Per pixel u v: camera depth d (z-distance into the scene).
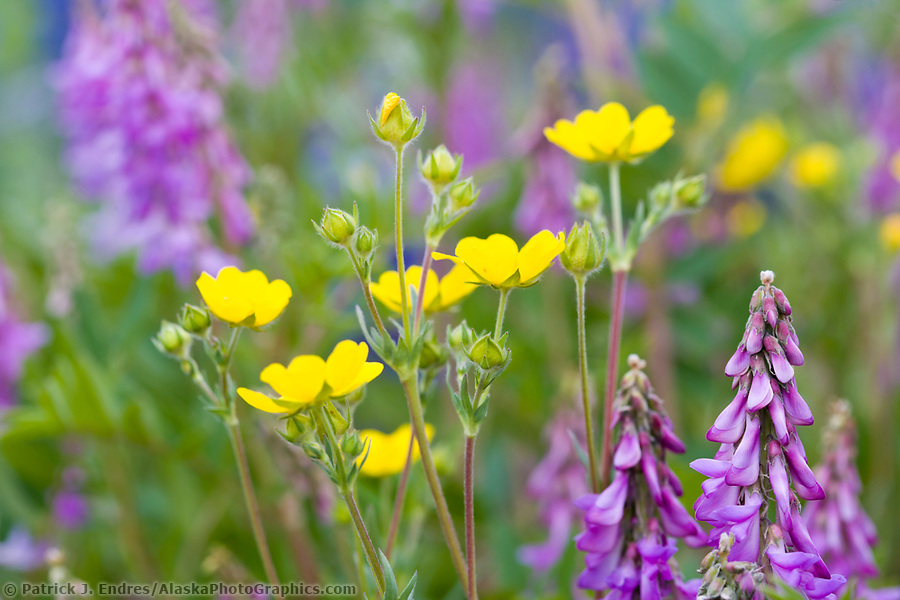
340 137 1.20
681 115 0.94
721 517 0.60
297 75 1.16
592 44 1.03
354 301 0.95
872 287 0.98
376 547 0.67
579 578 0.62
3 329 0.89
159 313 0.95
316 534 0.82
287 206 0.89
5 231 1.07
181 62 0.80
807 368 1.02
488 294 1.02
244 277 0.62
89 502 0.90
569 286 0.99
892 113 1.02
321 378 0.60
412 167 1.07
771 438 0.60
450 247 1.01
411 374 0.62
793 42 0.92
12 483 0.89
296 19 1.21
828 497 0.69
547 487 0.77
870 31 1.15
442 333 0.93
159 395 0.91
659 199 0.65
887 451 0.89
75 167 1.00
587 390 0.63
